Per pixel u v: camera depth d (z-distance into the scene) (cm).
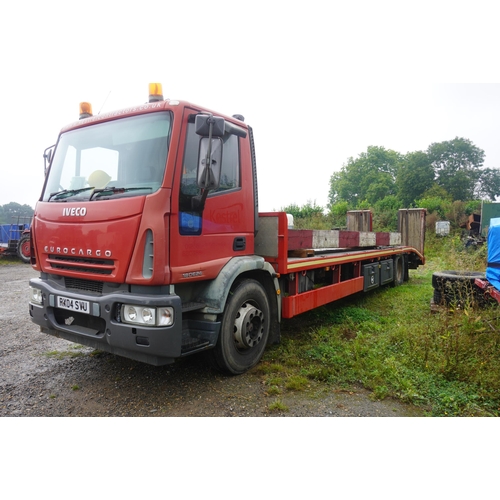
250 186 438
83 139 401
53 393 372
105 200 344
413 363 416
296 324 590
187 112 352
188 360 450
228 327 388
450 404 340
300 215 2392
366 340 500
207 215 371
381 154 5697
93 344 357
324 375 400
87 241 352
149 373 416
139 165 350
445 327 477
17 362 451
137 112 366
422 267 1312
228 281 375
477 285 576
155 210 322
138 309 319
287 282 493
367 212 1162
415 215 1236
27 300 795
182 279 338
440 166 4628
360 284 688
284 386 383
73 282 376
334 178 6109
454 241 1354
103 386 386
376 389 367
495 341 439
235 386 384
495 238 521
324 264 553
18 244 1581
